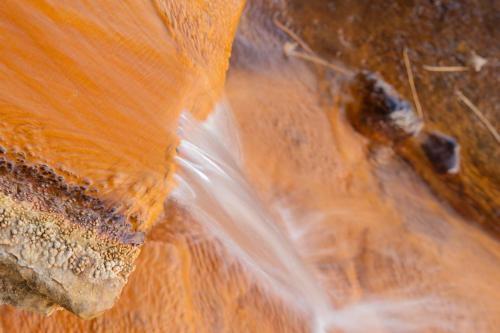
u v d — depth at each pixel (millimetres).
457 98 802
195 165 667
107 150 611
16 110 528
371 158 778
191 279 674
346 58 795
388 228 758
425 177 787
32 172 552
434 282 751
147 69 624
